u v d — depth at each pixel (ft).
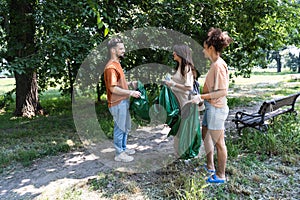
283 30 22.07
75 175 11.25
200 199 8.61
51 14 15.94
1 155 13.42
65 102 29.86
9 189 10.26
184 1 19.07
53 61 15.20
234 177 10.23
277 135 14.03
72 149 14.56
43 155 13.69
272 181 10.03
